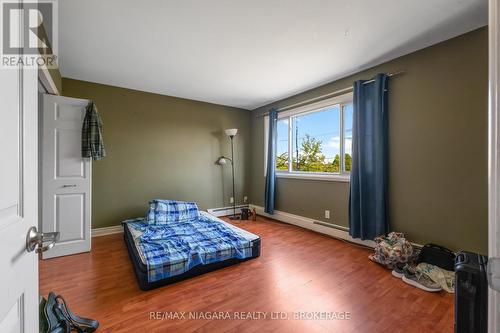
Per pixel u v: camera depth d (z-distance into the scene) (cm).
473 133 209
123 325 149
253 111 497
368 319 156
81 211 268
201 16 187
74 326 139
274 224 400
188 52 247
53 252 253
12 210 59
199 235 277
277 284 201
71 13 181
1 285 53
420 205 243
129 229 293
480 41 204
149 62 270
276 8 178
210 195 448
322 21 194
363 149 283
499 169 53
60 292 186
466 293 87
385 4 174
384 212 264
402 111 256
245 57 259
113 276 214
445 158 225
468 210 212
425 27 203
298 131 405
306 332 144
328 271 225
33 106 70
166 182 397
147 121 378
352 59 264
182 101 414
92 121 269
